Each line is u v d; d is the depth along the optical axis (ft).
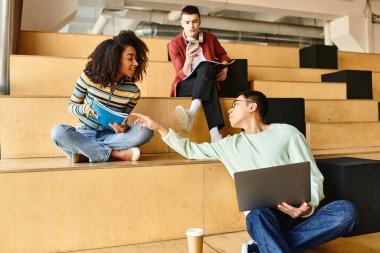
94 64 5.51
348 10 17.17
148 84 9.37
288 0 16.20
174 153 7.11
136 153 5.74
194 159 5.86
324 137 8.32
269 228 4.23
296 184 4.45
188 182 5.58
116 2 17.12
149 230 5.35
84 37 10.42
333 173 5.97
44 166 5.07
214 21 21.44
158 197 5.41
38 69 8.14
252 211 4.47
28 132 6.51
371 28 17.43
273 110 7.68
